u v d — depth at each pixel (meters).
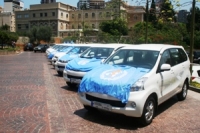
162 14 15.11
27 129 4.79
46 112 5.89
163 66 5.55
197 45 29.25
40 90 8.35
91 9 89.50
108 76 5.27
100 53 9.36
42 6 93.44
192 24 9.48
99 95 5.06
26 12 97.31
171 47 6.81
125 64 6.00
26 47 50.59
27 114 5.71
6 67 15.80
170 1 11.41
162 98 5.73
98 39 30.23
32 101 6.86
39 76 11.70
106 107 5.01
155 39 20.69
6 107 6.23
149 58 5.89
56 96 7.53
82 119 5.48
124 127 5.04
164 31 22.77
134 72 5.32
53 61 15.38
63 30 87.00
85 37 35.25
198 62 20.81
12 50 36.59
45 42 67.69
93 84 5.24
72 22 95.00
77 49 12.93
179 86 6.86
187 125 5.23
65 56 12.16
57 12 90.38
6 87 8.78
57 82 10.05
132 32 25.27
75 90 8.47
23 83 9.66
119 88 4.87
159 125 5.21
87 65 8.20
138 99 4.78
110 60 6.39
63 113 5.86
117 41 25.44
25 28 98.25
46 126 4.98
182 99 7.35
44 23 93.12
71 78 8.27
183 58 7.42
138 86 4.88
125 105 4.82
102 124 5.20
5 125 4.99
